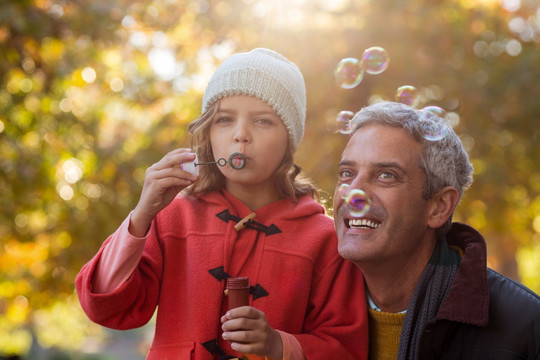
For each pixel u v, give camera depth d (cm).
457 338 203
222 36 820
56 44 777
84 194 869
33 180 815
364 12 779
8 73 753
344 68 274
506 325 200
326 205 271
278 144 226
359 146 208
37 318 1727
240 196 235
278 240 226
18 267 993
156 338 218
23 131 808
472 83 802
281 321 216
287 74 235
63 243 917
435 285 210
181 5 815
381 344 221
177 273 221
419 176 205
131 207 855
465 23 830
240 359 206
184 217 229
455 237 225
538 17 855
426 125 206
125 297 204
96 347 3175
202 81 859
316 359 206
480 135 845
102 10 747
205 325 212
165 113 885
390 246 203
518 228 1022
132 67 873
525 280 1644
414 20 792
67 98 849
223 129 225
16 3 709
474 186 873
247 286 186
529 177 900
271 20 783
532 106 820
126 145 903
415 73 780
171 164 205
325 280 225
